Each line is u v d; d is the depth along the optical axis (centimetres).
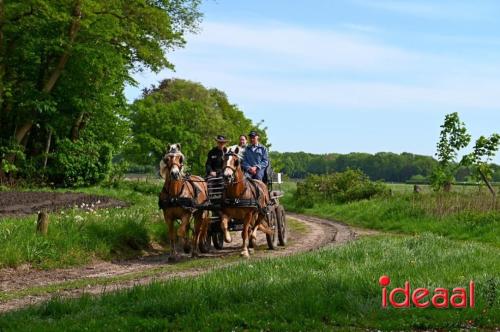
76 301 854
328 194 3969
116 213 1909
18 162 3709
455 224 2248
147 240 1742
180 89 8288
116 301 846
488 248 1502
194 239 1596
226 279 976
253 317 747
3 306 970
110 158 4278
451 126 3036
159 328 714
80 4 3203
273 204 1816
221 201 1565
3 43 3412
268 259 1255
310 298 797
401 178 9638
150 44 3891
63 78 3791
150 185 4581
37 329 708
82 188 3822
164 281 1006
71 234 1509
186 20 4031
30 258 1347
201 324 719
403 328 723
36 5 3102
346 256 1263
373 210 2900
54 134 3919
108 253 1539
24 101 3484
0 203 2286
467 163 2952
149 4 3894
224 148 1734
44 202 2409
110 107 4028
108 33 3469
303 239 2109
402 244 1470
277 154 6022
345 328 710
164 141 6606
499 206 2327
